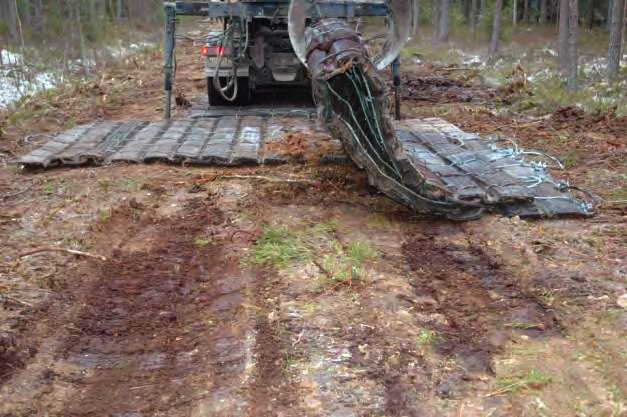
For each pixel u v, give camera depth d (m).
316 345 4.13
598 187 7.04
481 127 9.80
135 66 17.23
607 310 4.53
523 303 4.67
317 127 9.22
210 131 9.11
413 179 6.01
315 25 6.63
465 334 4.29
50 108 11.43
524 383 3.79
